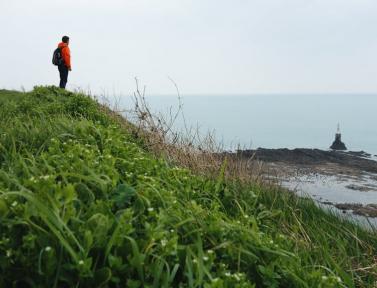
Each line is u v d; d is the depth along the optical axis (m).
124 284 3.16
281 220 6.54
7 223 3.20
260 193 7.47
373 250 6.37
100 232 3.30
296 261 4.20
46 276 2.97
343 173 26.34
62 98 13.95
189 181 5.95
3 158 5.68
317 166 28.09
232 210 6.14
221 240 3.97
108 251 3.14
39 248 3.13
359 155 39.56
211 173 7.70
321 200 18.16
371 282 5.12
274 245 4.15
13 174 4.38
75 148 5.39
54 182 3.86
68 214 3.34
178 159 8.23
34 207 3.30
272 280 3.66
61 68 20.83
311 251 5.29
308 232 6.22
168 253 3.35
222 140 9.29
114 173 4.80
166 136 8.94
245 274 3.59
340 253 5.71
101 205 3.81
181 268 3.45
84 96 12.81
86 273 2.99
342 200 18.62
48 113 10.63
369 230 7.42
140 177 4.88
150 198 4.39
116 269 3.14
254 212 6.32
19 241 3.21
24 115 9.91
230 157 8.73
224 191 6.46
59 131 6.94
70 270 3.04
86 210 3.85
